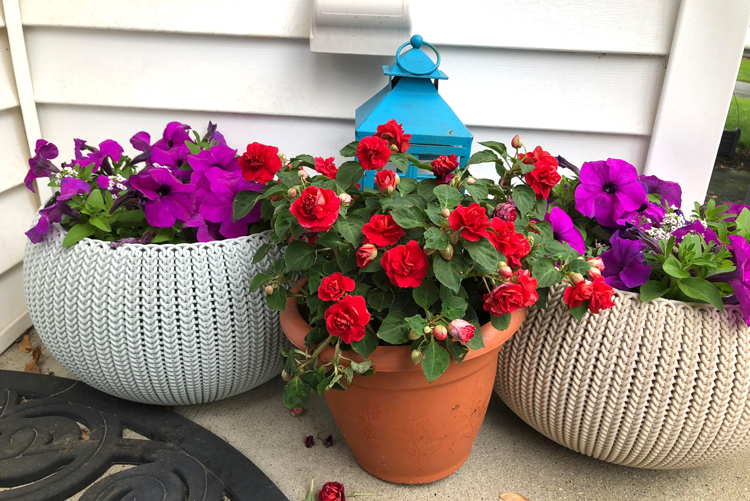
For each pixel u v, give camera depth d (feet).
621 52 5.19
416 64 4.39
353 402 3.55
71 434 4.25
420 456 3.76
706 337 3.25
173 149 4.66
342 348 3.25
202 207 4.03
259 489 3.86
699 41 4.97
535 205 3.48
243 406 4.85
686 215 5.61
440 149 4.30
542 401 3.77
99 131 5.94
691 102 5.20
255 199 3.46
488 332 3.35
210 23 5.34
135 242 3.95
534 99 5.49
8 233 5.61
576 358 3.51
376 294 3.26
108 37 5.50
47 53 5.58
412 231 3.20
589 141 5.65
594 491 4.01
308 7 5.22
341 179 3.47
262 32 5.34
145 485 3.80
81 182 4.02
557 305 3.59
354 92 5.58
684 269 3.36
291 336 3.49
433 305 3.38
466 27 5.20
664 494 4.00
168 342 3.88
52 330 4.02
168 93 5.68
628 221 3.94
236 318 3.99
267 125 5.84
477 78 5.46
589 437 3.71
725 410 3.36
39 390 4.78
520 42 5.23
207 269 3.82
